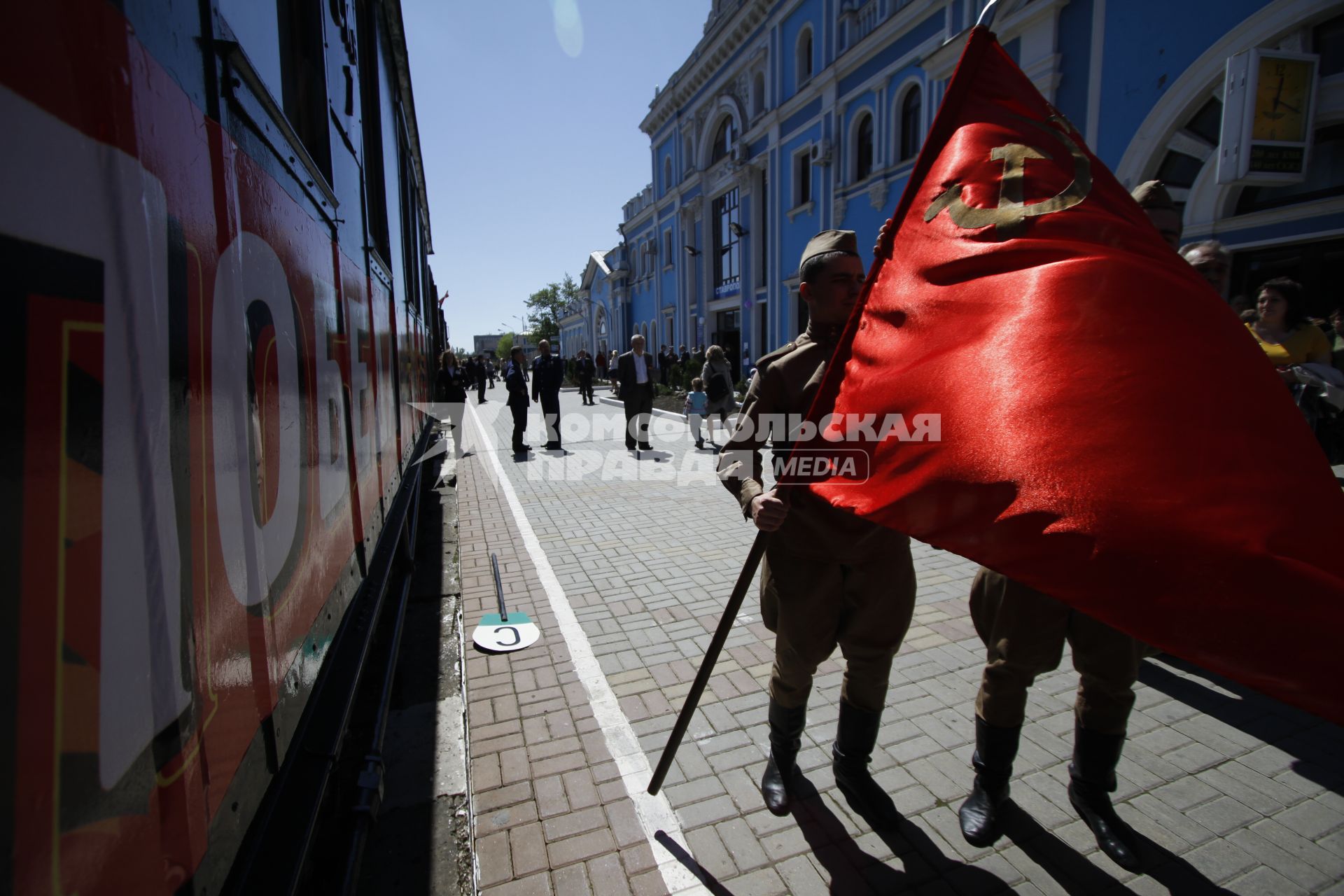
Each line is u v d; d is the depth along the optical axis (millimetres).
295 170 1856
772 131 19812
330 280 2281
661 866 2131
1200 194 8711
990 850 2170
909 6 13812
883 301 1640
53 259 744
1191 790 2438
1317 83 7395
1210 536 1008
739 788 2482
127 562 873
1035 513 1130
